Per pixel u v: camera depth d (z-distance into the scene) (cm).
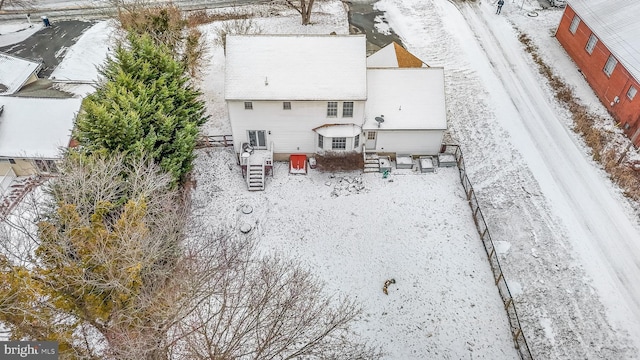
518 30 4459
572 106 3616
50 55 4272
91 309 1872
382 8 4934
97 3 5075
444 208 2981
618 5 3734
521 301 2514
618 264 2634
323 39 3011
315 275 2647
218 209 2992
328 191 3100
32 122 3158
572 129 3450
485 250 2752
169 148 2838
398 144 3219
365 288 2597
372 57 3606
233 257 2280
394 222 2912
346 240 2827
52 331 1836
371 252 2764
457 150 3288
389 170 3194
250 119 3045
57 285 1811
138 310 1789
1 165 3134
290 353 2222
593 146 3288
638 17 3584
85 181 2114
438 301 2531
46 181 2888
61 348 1823
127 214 2014
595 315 2430
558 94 3744
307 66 2962
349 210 2984
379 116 3089
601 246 2720
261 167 3112
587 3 3881
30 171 3167
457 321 2450
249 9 4947
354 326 2428
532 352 2323
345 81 2938
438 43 4369
